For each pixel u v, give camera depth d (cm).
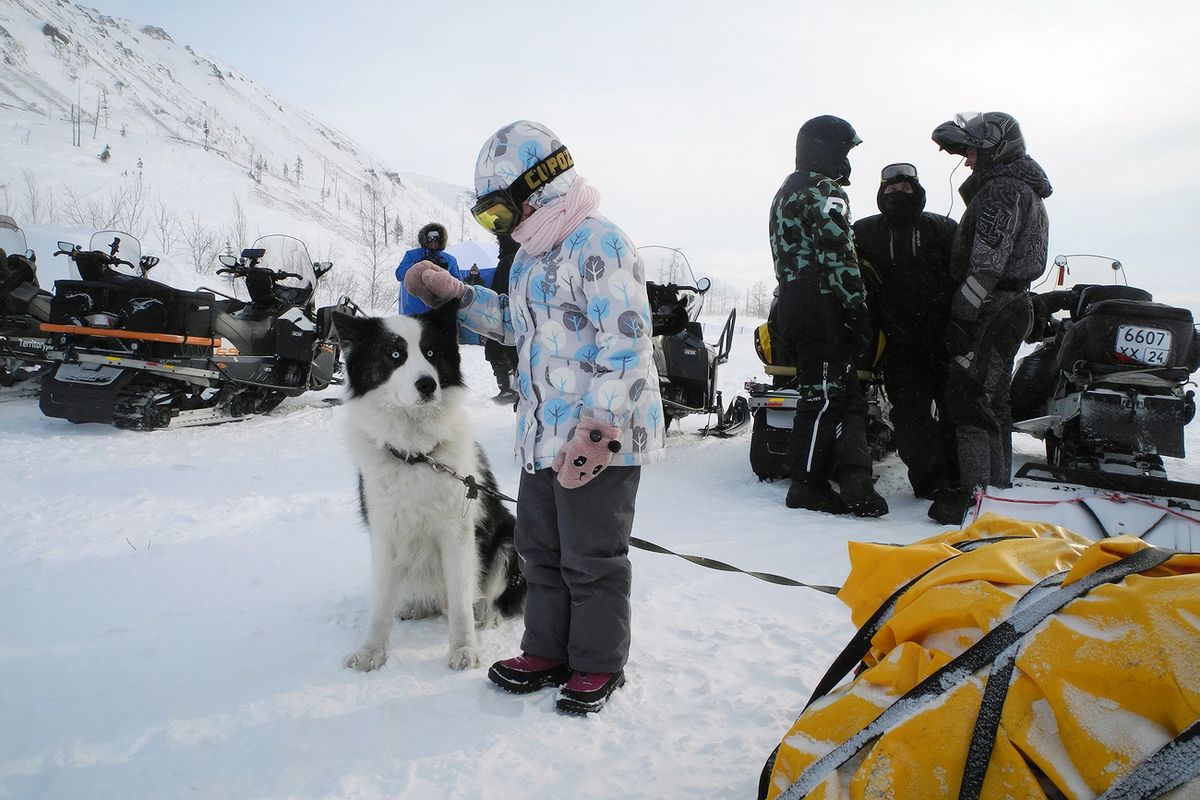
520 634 324
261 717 243
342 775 211
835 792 138
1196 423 945
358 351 296
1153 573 144
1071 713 122
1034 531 184
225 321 834
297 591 358
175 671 275
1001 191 450
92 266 745
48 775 212
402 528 293
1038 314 615
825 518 493
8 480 556
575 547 253
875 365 547
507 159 252
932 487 541
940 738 131
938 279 512
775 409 585
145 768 215
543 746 227
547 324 258
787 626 316
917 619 155
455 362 306
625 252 248
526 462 266
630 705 252
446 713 248
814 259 486
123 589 358
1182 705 116
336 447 713
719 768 213
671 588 363
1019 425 584
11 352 866
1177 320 477
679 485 590
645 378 247
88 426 774
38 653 289
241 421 853
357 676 274
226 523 469
